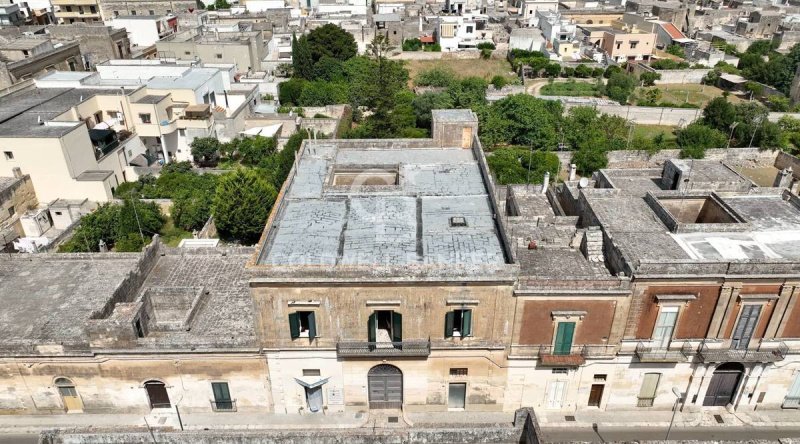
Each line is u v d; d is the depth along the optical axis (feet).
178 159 266.36
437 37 437.58
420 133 278.67
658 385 124.98
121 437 82.64
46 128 216.54
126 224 192.03
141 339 116.47
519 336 117.39
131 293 132.05
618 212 139.85
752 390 126.31
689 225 127.75
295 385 123.34
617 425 125.08
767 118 297.53
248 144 257.55
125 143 245.24
